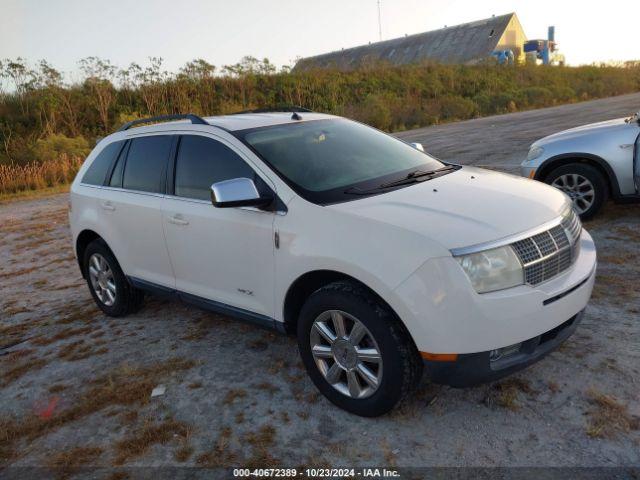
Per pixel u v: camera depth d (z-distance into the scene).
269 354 4.19
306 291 3.52
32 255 8.55
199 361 4.20
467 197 3.31
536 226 3.03
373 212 3.12
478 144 15.97
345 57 81.81
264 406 3.49
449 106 33.91
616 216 6.68
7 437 3.50
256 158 3.72
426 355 2.85
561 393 3.27
